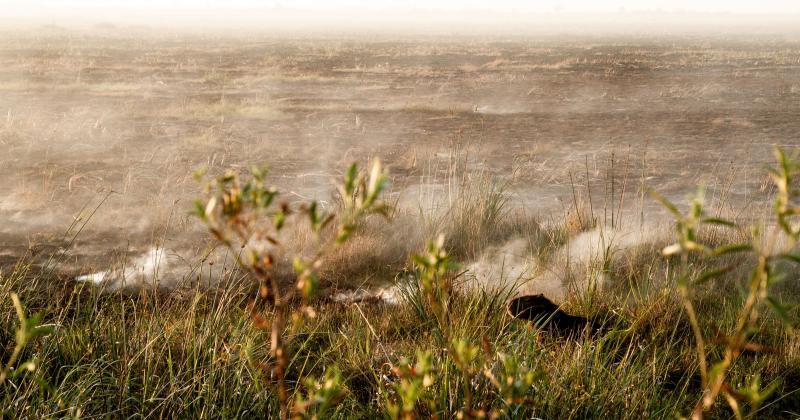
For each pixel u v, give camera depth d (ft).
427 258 4.60
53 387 10.67
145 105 67.05
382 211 4.06
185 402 10.80
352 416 10.71
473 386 9.98
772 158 44.98
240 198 4.12
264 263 4.32
